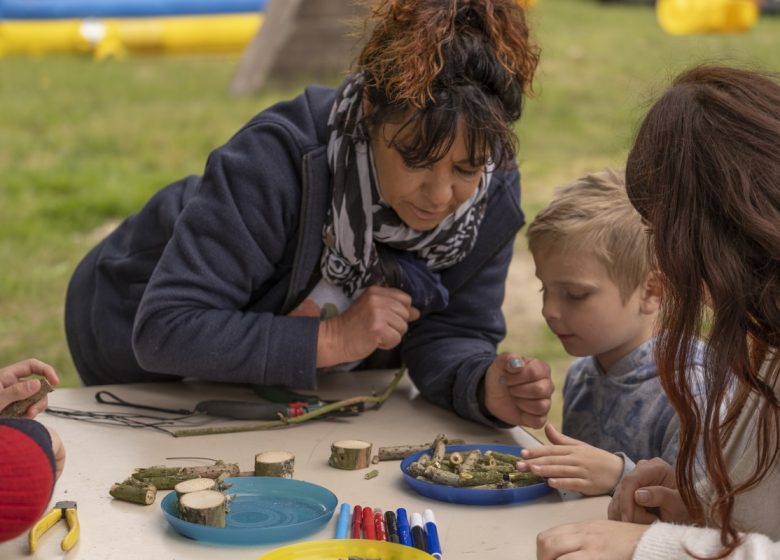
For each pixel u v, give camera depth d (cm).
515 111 239
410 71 220
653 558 170
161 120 1170
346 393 292
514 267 743
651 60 1480
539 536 181
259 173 259
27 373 231
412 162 229
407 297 267
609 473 220
